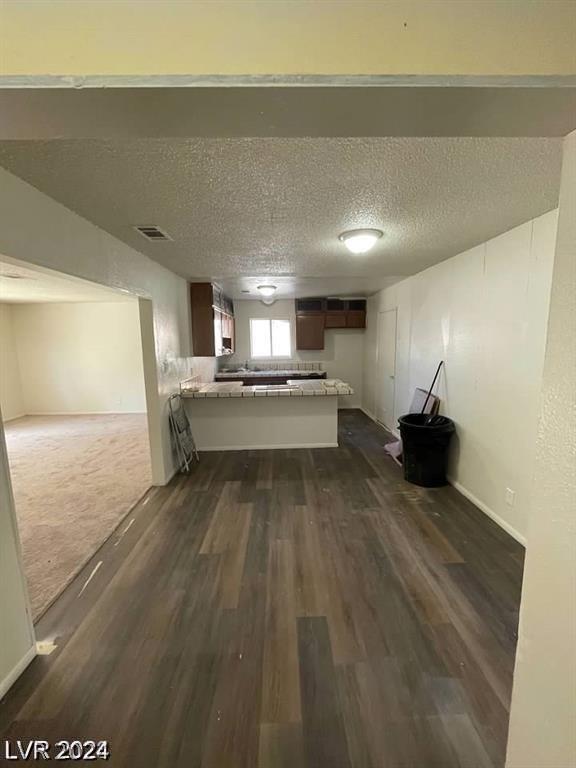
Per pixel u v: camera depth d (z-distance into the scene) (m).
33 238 1.65
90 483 3.52
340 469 3.83
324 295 6.55
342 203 1.88
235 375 6.41
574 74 0.59
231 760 1.18
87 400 6.83
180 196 1.76
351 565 2.20
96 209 1.93
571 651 0.72
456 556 2.28
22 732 1.28
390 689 1.41
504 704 1.35
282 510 2.92
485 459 2.83
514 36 0.59
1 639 1.41
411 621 1.75
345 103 0.63
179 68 0.58
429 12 0.58
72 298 5.63
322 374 6.60
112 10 0.57
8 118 0.67
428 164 1.46
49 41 0.58
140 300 3.23
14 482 3.55
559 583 0.75
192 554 2.33
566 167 0.72
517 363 2.42
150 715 1.32
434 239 2.64
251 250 2.86
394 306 5.05
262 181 1.60
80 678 1.47
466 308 3.04
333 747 1.22
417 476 3.37
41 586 2.03
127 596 1.95
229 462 4.08
